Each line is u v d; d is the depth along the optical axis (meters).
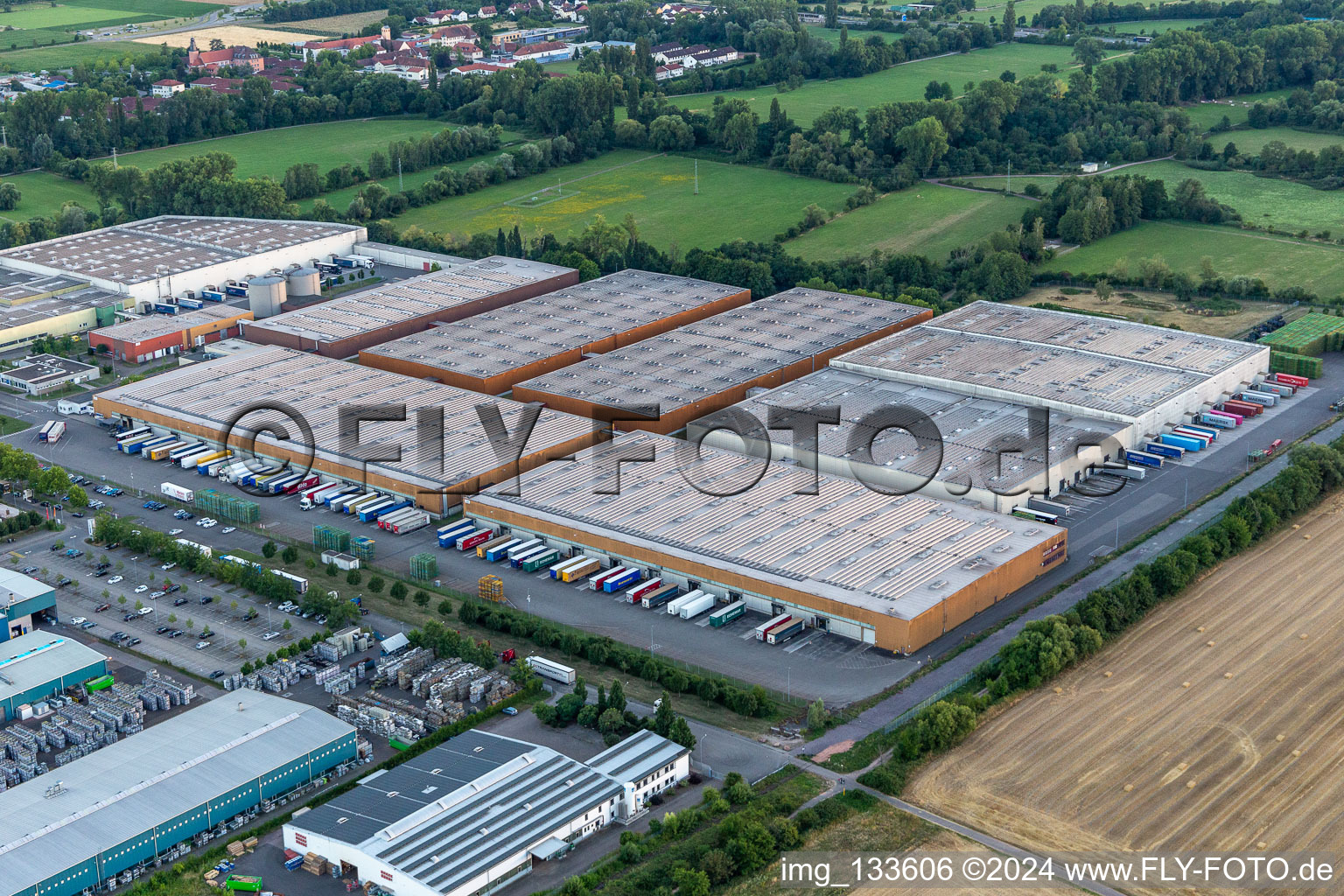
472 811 172.62
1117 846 169.62
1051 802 178.25
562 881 166.00
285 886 166.88
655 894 160.50
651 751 186.12
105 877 168.00
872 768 185.88
